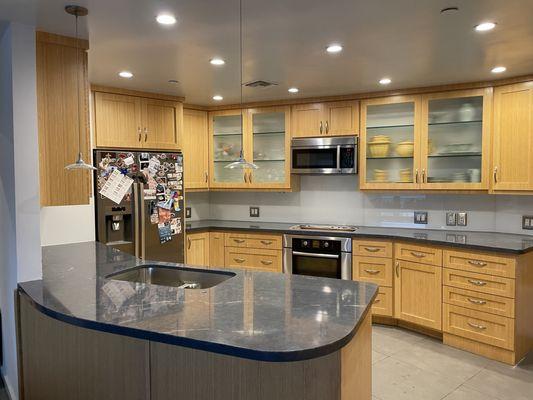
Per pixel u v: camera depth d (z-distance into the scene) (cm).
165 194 427
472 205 409
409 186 409
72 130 258
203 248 472
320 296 199
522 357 329
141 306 185
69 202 257
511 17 229
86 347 211
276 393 160
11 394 271
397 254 386
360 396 185
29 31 236
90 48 277
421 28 245
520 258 315
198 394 173
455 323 348
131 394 194
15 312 251
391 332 388
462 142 390
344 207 474
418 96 400
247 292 207
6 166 250
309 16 226
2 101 254
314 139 446
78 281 233
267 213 516
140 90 408
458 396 276
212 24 237
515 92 357
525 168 352
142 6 211
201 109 493
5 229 260
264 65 322
